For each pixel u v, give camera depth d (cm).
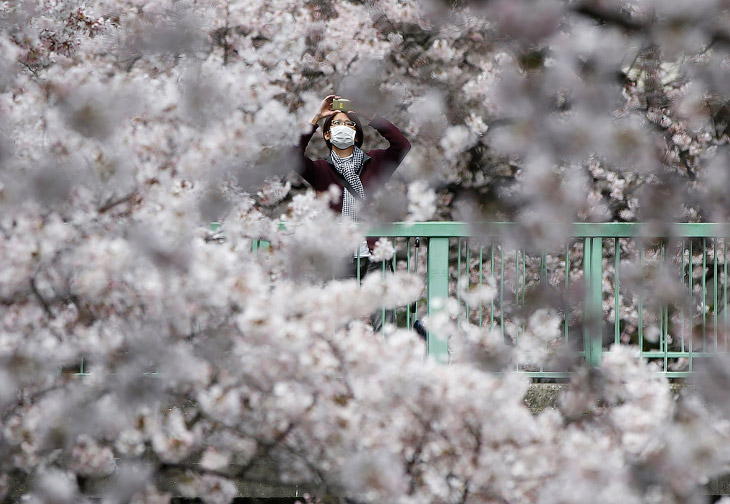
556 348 1655
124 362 1192
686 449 1145
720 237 1675
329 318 1116
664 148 2467
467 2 2519
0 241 1107
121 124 1182
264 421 1211
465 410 1112
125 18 2206
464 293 1473
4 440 1195
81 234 1145
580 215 2394
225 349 1181
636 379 1186
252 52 2223
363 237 1319
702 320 1856
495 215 2458
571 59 2506
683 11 2422
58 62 1819
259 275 1142
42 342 1162
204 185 1209
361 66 2458
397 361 1089
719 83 2488
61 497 1211
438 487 1141
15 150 1154
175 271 1109
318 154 2589
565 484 1110
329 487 1247
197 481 1258
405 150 1773
